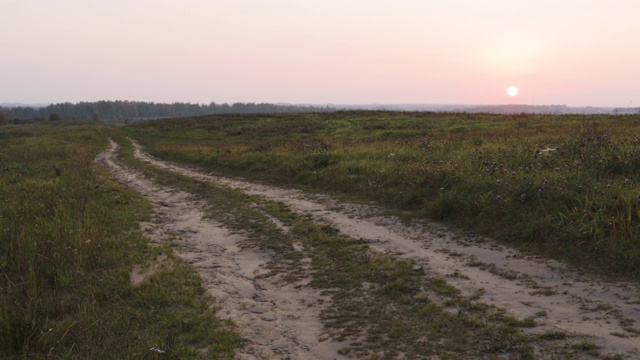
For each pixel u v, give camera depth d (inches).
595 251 250.4
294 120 2089.1
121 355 178.5
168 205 545.3
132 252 321.4
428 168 478.6
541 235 283.7
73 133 2167.8
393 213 401.7
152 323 212.1
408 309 211.8
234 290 257.0
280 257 315.6
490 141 725.9
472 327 187.8
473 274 249.4
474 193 370.9
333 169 611.5
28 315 208.4
